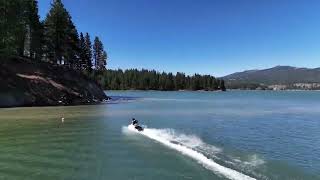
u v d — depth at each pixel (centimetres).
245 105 8975
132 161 2314
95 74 14825
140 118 5156
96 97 9888
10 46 7462
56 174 2005
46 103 7562
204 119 5128
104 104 8344
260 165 2250
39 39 9419
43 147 2770
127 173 2036
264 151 2716
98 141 3067
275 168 2180
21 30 7719
